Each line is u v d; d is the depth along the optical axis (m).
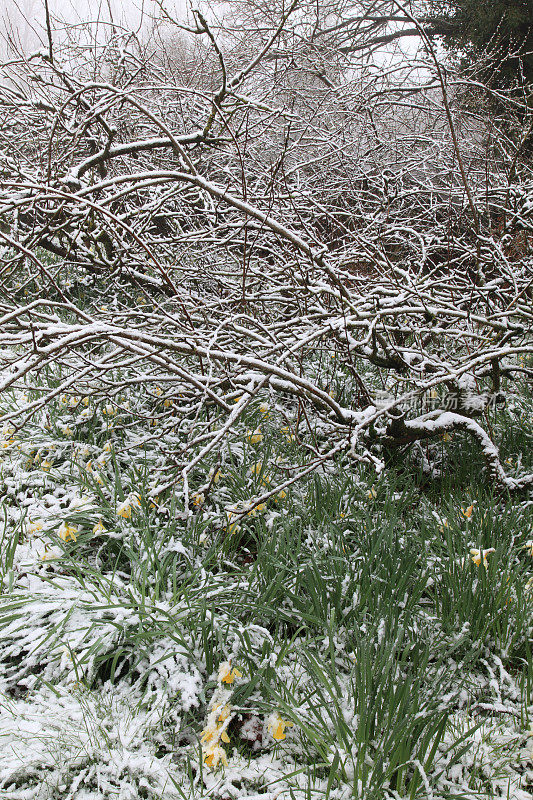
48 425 3.84
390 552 2.82
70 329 2.65
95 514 2.97
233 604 2.50
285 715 2.17
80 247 5.25
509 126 6.77
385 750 1.98
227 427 2.95
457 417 3.90
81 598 2.54
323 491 3.46
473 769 2.11
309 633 2.53
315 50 6.80
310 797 1.89
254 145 5.91
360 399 4.63
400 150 6.91
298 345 3.28
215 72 6.92
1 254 5.46
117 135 5.63
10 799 1.88
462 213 5.17
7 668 2.35
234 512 2.81
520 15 9.73
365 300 3.63
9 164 4.30
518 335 3.93
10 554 2.70
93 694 2.24
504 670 2.47
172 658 2.35
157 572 2.64
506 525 3.17
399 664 2.30
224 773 2.06
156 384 4.37
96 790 1.95
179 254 5.18
